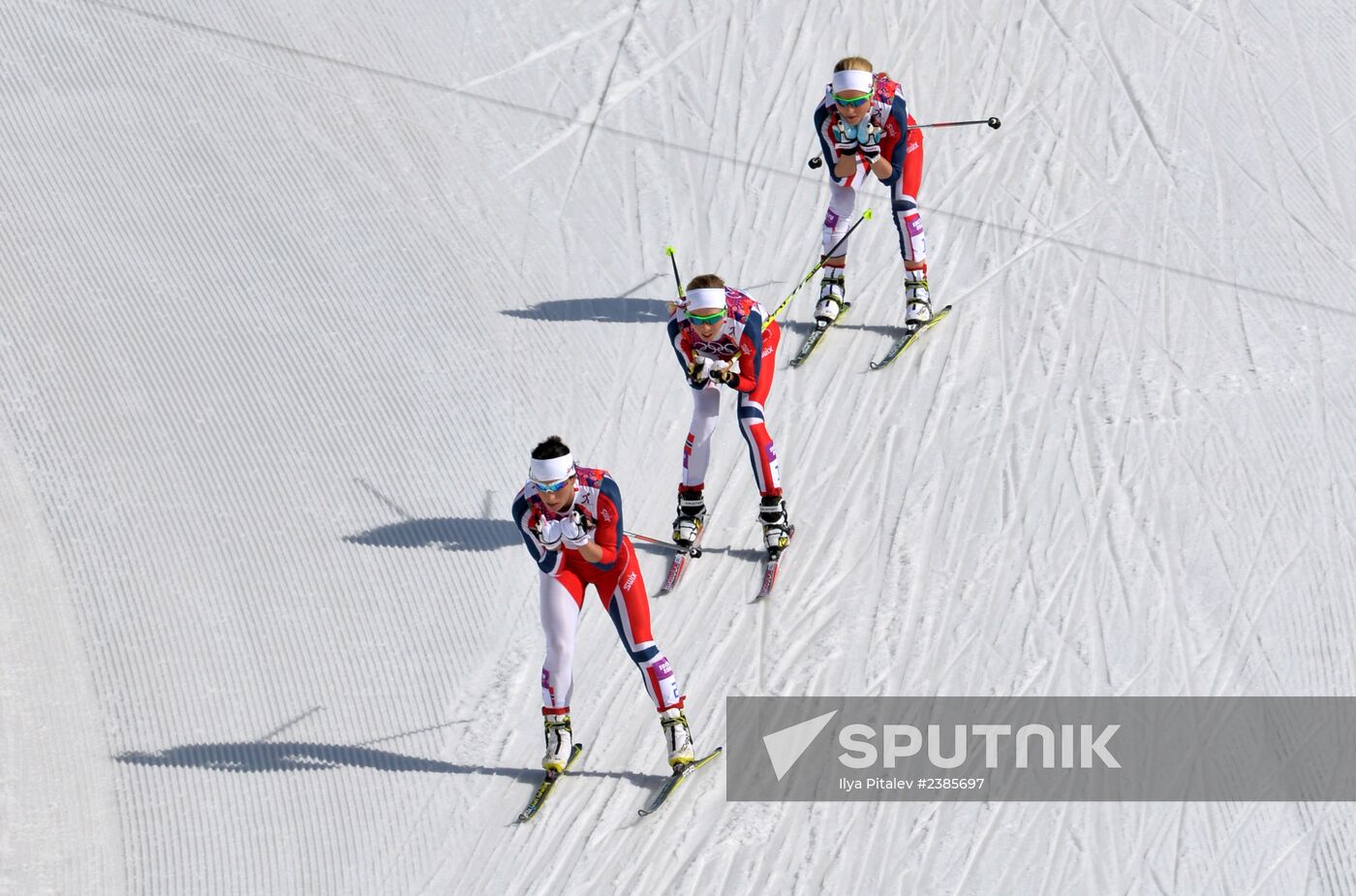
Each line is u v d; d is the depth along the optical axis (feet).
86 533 111.24
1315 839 82.48
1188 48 157.99
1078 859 82.28
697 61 160.45
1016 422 113.91
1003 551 102.89
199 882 85.40
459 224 140.67
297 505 112.68
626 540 86.48
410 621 102.47
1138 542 102.73
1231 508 105.09
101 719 96.58
